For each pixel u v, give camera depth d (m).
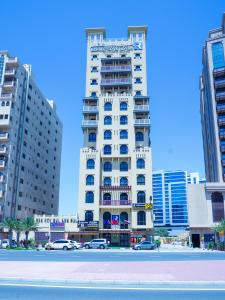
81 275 14.48
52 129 105.81
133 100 74.44
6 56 80.12
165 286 12.10
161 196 183.62
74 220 66.31
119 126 72.38
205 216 66.44
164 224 177.00
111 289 11.47
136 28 82.31
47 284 12.60
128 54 80.44
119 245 64.25
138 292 10.86
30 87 87.31
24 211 79.50
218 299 9.69
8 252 42.09
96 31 82.69
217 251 49.69
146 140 71.75
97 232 64.06
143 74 78.19
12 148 75.25
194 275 14.53
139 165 68.00
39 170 91.50
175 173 184.38
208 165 94.88
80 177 67.69
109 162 70.25
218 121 77.12
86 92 77.50
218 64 81.75
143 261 24.70
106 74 78.88
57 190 107.69
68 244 52.31
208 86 85.12
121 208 65.56
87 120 73.38
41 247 60.59
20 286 12.12
